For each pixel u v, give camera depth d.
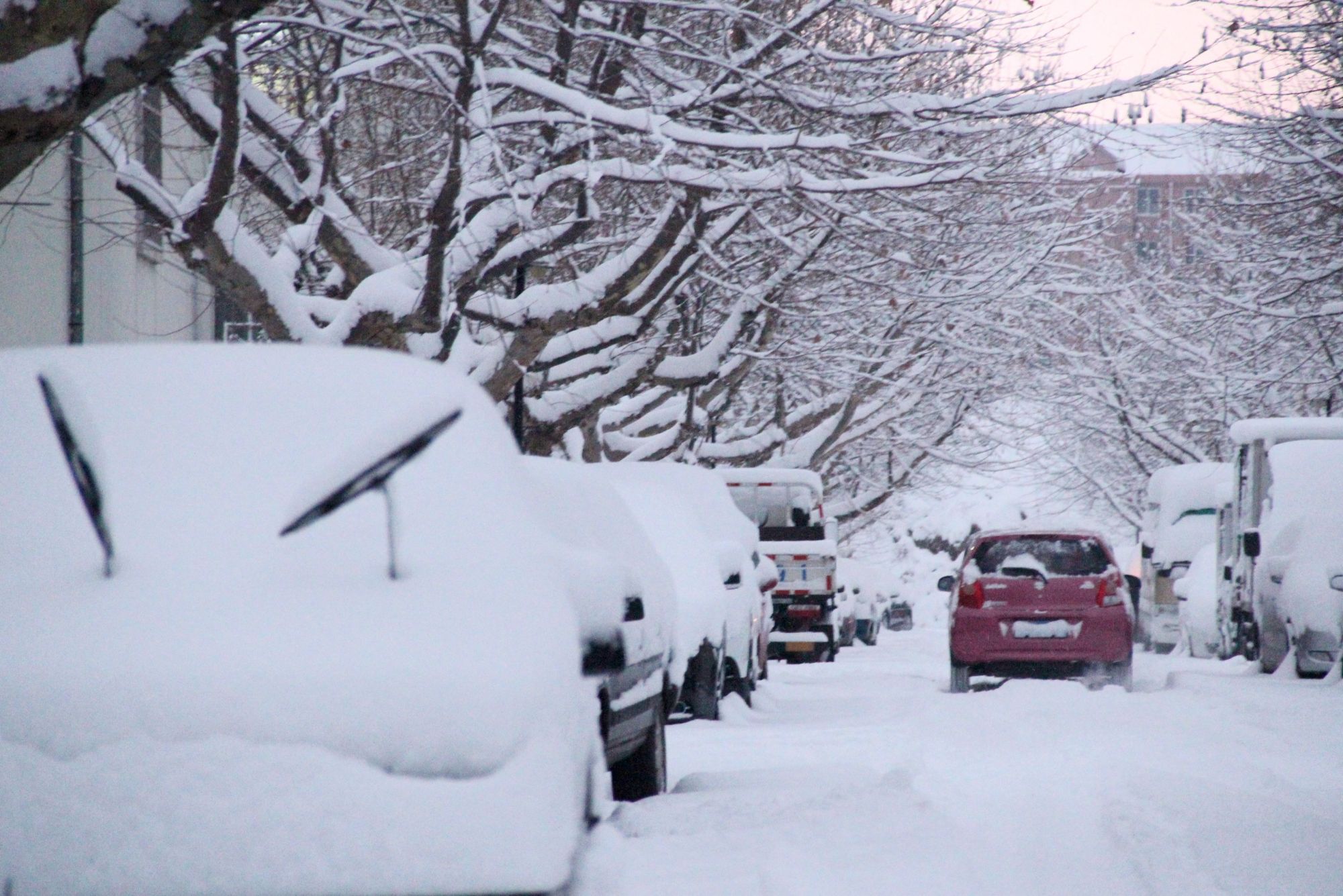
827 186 26.22
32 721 6.54
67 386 7.01
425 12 27.09
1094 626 29.08
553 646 6.98
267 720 6.50
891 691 31.16
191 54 22.36
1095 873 10.79
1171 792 14.38
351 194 28.83
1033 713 23.14
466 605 6.94
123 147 23.80
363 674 6.59
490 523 7.43
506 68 26.36
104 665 6.60
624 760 14.46
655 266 29.22
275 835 6.38
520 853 6.42
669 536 24.20
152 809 6.40
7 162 13.80
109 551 6.99
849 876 10.54
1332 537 31.80
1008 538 30.61
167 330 40.00
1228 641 40.56
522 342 28.25
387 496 7.00
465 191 24.67
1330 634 29.88
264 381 7.89
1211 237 61.22
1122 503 82.12
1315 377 55.03
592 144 22.72
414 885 6.36
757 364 47.50
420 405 6.95
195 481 7.39
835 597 45.12
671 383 37.84
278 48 26.14
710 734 21.31
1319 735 19.84
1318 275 44.12
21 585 6.99
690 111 26.84
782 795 13.49
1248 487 38.00
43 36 13.29
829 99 26.41
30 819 6.43
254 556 7.08
